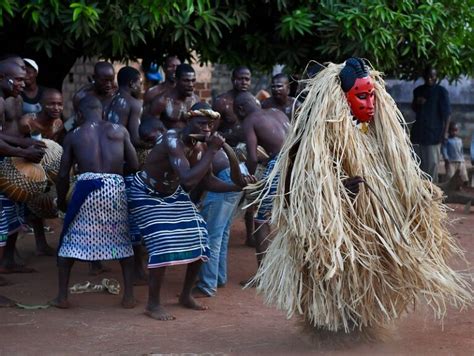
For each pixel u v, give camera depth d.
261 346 5.70
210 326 6.23
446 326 6.11
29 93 8.32
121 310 6.68
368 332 5.53
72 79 15.50
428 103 12.79
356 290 5.11
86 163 6.53
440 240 5.44
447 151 15.05
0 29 8.52
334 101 5.19
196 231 6.38
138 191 6.33
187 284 6.68
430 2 8.85
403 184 5.27
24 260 8.38
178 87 8.09
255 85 18.61
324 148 5.11
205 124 6.05
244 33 8.94
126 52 9.23
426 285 5.24
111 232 6.53
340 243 4.97
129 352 5.59
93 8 7.34
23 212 7.82
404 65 9.97
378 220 5.16
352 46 8.38
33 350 5.64
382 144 5.33
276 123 7.23
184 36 8.00
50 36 7.84
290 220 5.12
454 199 12.12
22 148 6.76
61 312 6.60
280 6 8.39
